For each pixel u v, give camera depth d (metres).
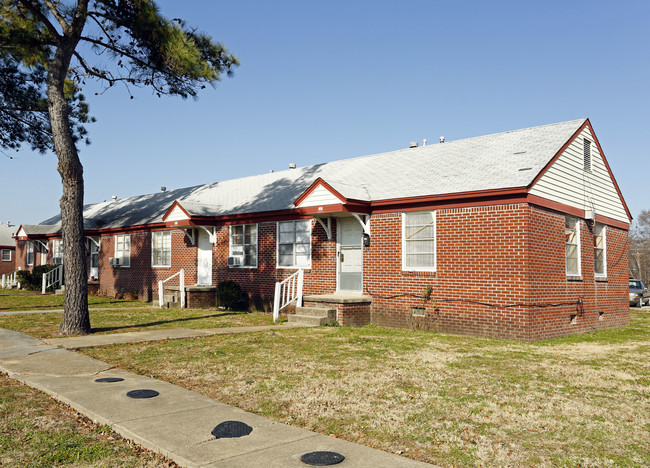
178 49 14.15
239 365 9.24
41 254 34.09
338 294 16.72
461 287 14.07
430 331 14.52
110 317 17.00
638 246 77.31
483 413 6.52
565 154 15.27
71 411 6.58
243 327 14.51
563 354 11.00
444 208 14.51
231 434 5.57
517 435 5.76
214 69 15.48
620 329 17.47
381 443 5.47
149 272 24.73
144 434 5.54
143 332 13.27
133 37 14.60
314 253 17.77
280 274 18.81
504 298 13.27
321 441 5.41
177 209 21.41
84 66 15.31
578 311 15.60
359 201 15.51
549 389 7.77
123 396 7.05
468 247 13.99
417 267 15.06
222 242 21.20
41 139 22.27
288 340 12.18
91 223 28.67
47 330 13.52
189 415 6.24
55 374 8.45
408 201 15.02
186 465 4.78
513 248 13.18
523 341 12.88
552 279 14.14
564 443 5.53
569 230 15.59
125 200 32.88
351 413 6.48
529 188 13.04
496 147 16.64
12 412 6.47
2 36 14.27
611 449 5.38
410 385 7.89
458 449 5.32
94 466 4.84
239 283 20.27
